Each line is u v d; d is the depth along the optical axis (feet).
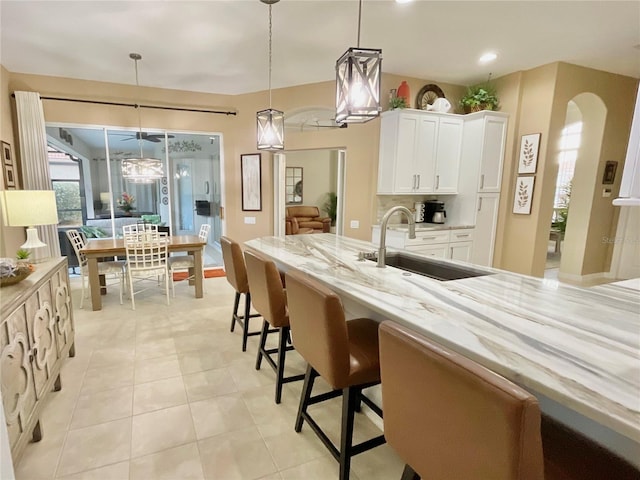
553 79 13.64
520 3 9.27
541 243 14.84
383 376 3.57
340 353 4.82
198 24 10.42
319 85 16.12
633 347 3.42
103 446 6.01
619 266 16.57
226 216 18.84
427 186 15.19
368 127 15.44
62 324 7.92
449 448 2.87
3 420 3.21
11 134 14.02
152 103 16.60
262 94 17.46
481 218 15.43
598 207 15.98
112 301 13.78
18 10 9.54
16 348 5.19
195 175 19.71
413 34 11.19
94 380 8.05
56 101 15.02
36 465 5.58
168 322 11.62
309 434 6.41
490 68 14.33
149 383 7.97
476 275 6.97
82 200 17.38
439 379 2.82
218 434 6.36
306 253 8.37
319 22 10.36
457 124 15.38
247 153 18.12
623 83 15.17
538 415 2.32
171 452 5.91
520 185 15.03
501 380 2.45
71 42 11.59
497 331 3.78
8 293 5.43
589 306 4.64
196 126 17.51
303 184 30.91
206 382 8.05
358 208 16.17
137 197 18.31
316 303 4.89
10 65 13.55
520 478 2.37
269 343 10.07
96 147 16.94
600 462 3.04
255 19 10.15
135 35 11.12
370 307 4.77
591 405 2.49
